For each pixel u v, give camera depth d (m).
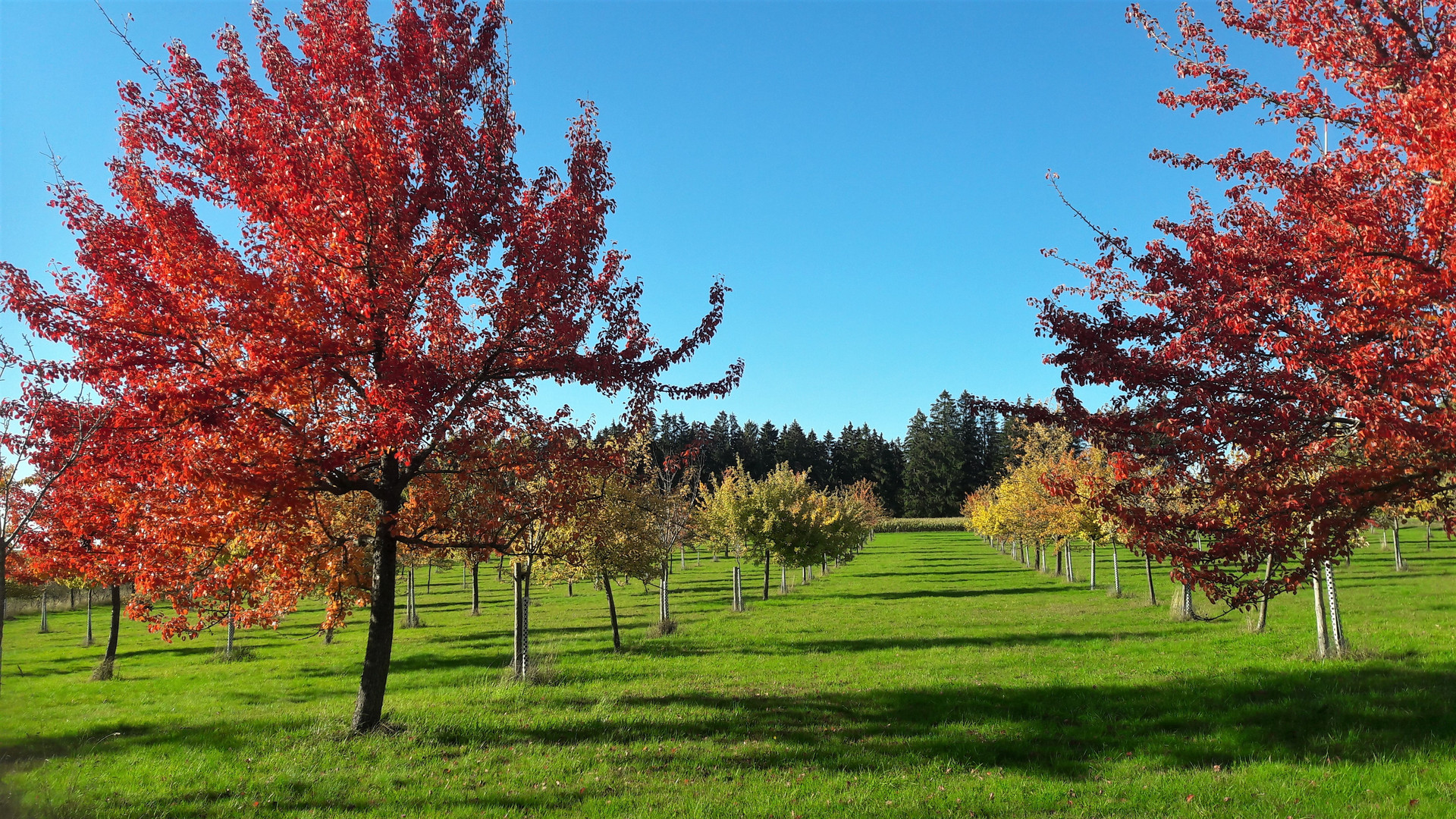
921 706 11.89
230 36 9.94
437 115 10.02
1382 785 7.24
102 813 7.61
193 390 8.20
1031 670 14.56
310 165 9.31
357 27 9.88
